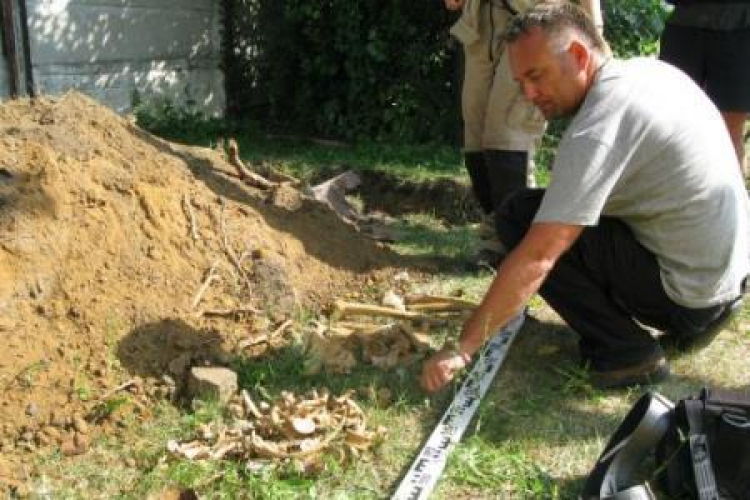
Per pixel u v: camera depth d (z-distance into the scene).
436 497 2.76
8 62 7.15
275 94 8.77
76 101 4.39
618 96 2.86
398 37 8.05
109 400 3.07
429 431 3.14
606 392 3.41
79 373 3.18
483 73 4.62
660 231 3.09
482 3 4.51
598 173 2.81
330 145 8.18
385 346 3.69
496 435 3.12
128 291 3.57
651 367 3.38
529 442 3.07
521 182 4.57
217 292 3.87
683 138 2.94
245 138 8.30
